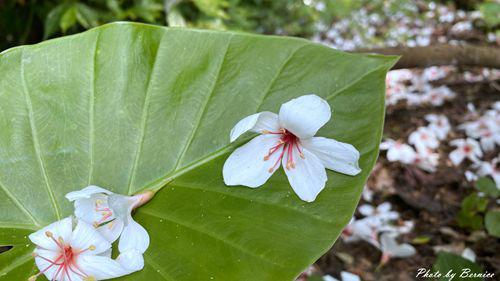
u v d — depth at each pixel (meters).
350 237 0.34
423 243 0.34
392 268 0.32
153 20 0.45
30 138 0.17
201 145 0.17
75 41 0.18
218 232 0.15
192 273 0.15
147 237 0.15
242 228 0.15
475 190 0.38
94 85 0.18
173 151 0.17
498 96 0.50
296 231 0.15
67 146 0.17
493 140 0.41
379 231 0.34
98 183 0.17
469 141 0.40
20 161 0.17
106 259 0.15
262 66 0.17
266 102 0.17
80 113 0.18
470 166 0.41
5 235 0.16
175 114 0.17
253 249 0.15
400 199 0.39
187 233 0.16
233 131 0.15
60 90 0.18
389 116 0.48
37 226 0.17
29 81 0.18
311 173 0.15
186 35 0.18
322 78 0.17
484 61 0.37
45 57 0.18
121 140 0.17
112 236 0.15
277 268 0.14
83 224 0.15
